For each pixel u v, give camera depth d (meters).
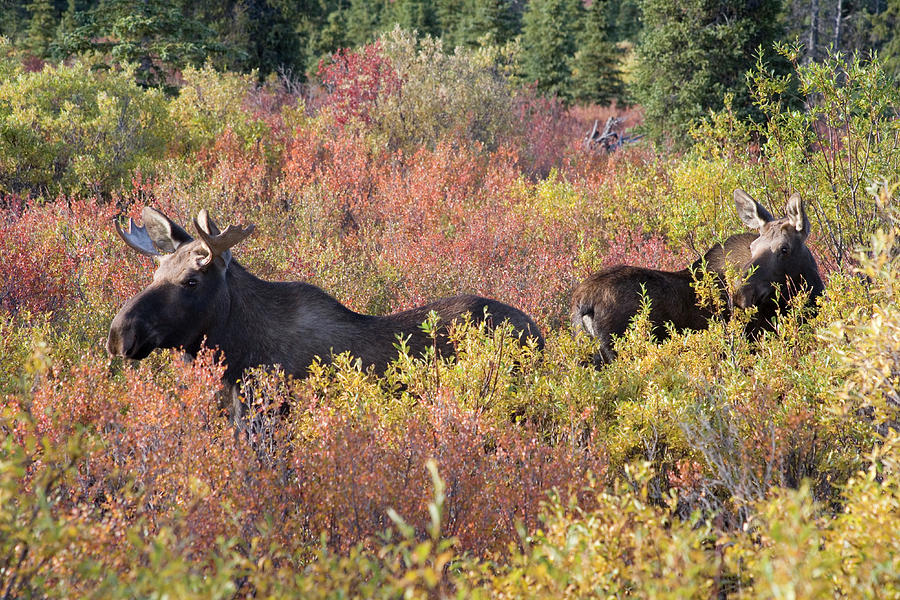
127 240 10.94
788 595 3.64
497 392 9.92
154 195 21.78
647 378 11.22
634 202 21.50
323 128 34.28
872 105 16.58
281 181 24.27
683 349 11.90
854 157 16.83
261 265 17.25
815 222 17.20
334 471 7.05
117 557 5.39
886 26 95.31
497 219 20.72
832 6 90.50
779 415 8.73
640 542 4.83
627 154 35.41
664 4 43.69
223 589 4.29
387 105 36.47
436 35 121.06
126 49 44.97
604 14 92.38
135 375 9.42
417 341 11.69
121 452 7.78
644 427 9.71
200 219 10.31
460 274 17.00
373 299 16.44
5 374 10.70
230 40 64.50
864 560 4.98
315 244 17.70
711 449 8.61
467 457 7.71
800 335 11.63
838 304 11.02
